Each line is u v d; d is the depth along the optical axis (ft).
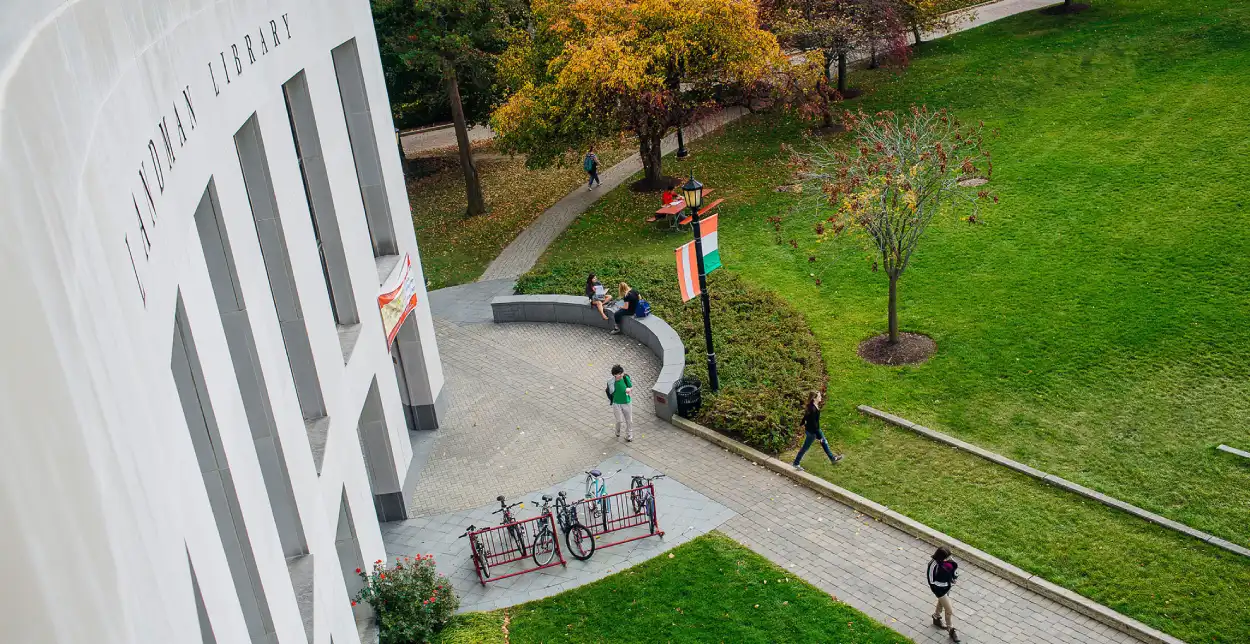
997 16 141.18
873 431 60.44
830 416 62.54
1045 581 46.98
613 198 107.65
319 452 42.37
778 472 58.34
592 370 73.77
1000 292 73.31
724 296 78.95
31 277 11.80
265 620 30.01
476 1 103.81
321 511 39.32
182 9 31.48
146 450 16.71
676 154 116.37
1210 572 46.03
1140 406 58.29
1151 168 88.12
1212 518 49.14
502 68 105.29
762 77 100.22
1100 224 80.33
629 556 52.54
